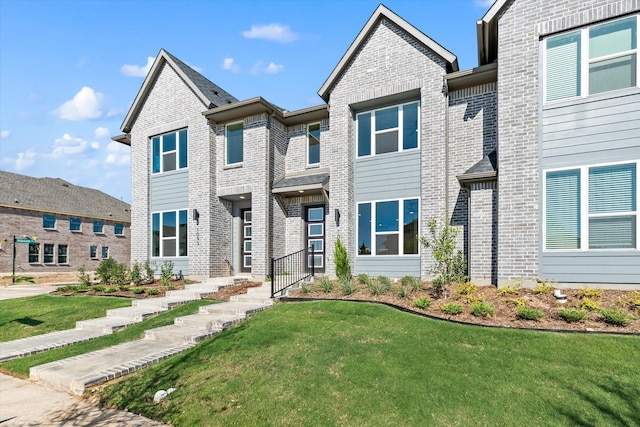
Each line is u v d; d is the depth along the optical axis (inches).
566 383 179.9
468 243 399.9
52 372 238.4
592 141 323.3
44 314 428.1
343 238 474.0
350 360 219.0
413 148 459.8
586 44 330.6
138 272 584.1
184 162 613.0
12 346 313.4
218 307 368.2
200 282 548.7
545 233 335.3
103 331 354.9
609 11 319.9
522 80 351.6
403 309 307.1
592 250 317.1
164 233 622.2
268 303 381.7
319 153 565.3
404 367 204.7
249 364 227.9
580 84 331.0
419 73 445.1
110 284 586.6
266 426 165.3
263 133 545.3
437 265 395.5
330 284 404.5
